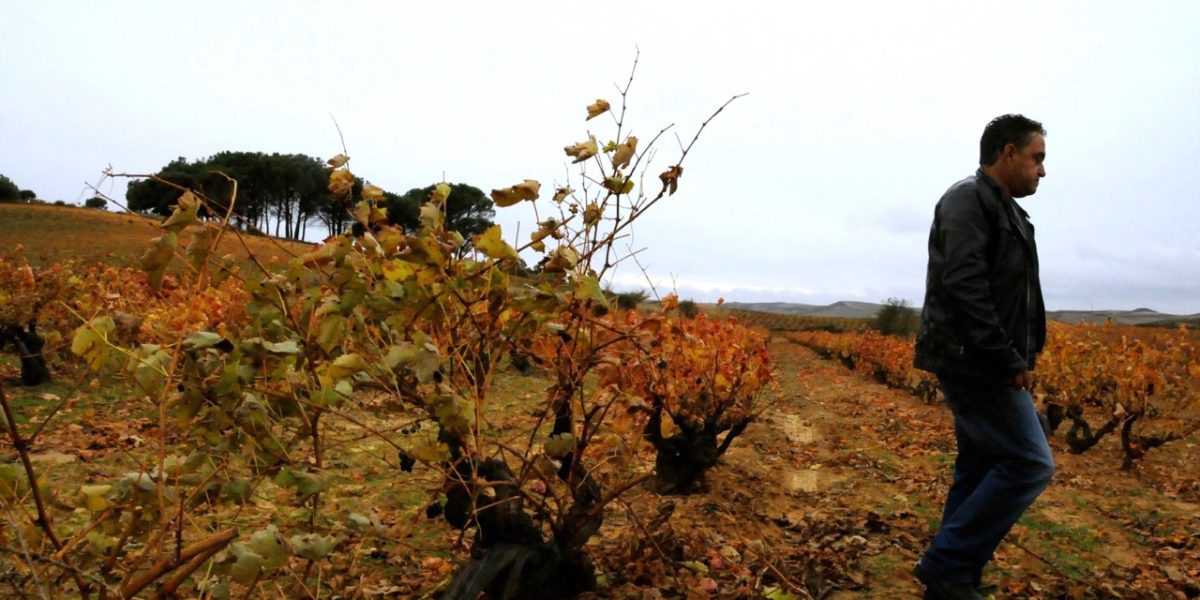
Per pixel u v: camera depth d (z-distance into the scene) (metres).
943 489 6.04
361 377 2.35
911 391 17.58
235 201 2.17
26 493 1.99
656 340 3.13
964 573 3.07
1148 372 7.57
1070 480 6.72
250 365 2.14
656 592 3.29
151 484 2.00
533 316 2.66
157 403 2.07
